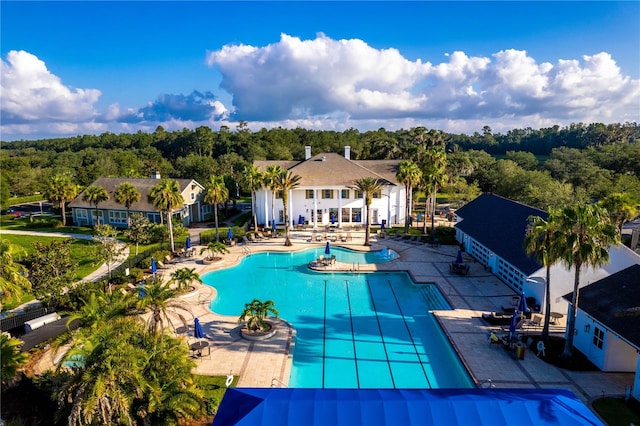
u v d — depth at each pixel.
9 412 18.11
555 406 15.07
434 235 54.50
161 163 117.44
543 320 28.55
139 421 16.28
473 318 29.52
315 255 47.91
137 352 16.25
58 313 28.28
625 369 22.56
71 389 15.39
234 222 68.06
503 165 79.31
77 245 51.59
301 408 14.92
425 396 15.65
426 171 59.44
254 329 27.23
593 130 152.88
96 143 181.75
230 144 142.25
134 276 37.12
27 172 104.06
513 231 38.56
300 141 159.62
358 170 62.62
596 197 66.44
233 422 14.51
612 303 23.00
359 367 23.97
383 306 32.94
